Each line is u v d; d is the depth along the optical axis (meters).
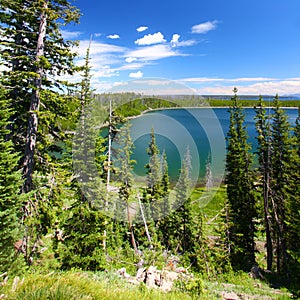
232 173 23.19
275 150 21.84
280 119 21.44
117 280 8.59
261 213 23.92
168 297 6.99
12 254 10.98
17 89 13.68
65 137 13.49
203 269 18.83
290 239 20.55
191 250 19.67
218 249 21.70
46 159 13.95
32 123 13.18
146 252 14.20
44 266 14.09
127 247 15.11
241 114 22.94
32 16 13.17
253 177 24.03
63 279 5.39
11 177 11.62
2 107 11.92
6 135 13.54
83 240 13.23
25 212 13.10
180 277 9.45
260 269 21.56
